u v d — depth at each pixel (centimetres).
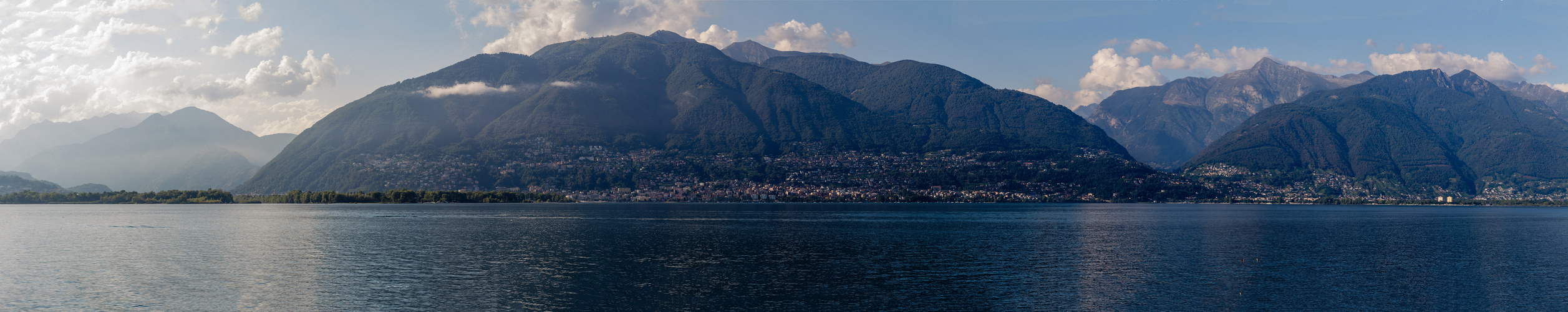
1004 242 14575
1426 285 9262
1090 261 11462
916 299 8231
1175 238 15875
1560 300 8312
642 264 10944
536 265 10856
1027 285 9125
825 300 8156
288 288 8806
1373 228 19788
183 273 10000
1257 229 19112
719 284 9181
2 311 7588
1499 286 9169
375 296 8338
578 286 9000
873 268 10638
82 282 9262
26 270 10319
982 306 7862
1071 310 7681
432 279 9481
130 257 11712
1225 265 11000
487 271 10150
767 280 9500
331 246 13350
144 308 7706
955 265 10962
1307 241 15238
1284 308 7806
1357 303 8094
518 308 7706
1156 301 8100
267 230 17650
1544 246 14275
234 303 7969
